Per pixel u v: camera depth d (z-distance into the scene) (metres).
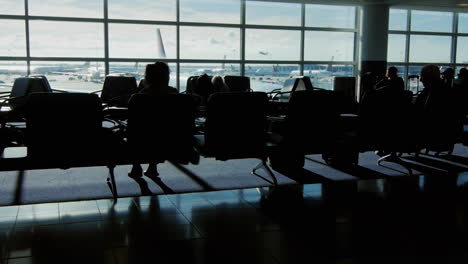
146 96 3.72
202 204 3.88
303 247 2.88
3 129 4.25
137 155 3.93
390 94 4.74
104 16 10.73
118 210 3.69
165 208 3.75
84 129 3.69
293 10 12.25
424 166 5.75
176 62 11.44
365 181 4.82
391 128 4.86
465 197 4.16
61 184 4.68
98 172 5.26
